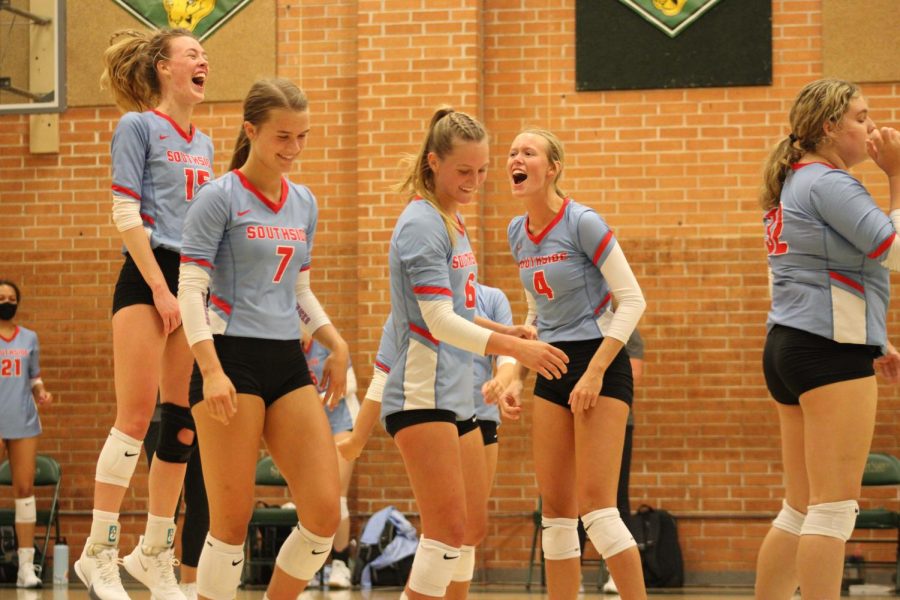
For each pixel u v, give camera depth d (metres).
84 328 10.62
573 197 10.15
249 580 9.59
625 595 5.04
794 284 4.70
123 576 10.15
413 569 4.43
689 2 10.09
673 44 10.10
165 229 5.53
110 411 10.55
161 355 5.48
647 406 9.95
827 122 4.76
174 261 5.55
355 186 10.34
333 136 10.38
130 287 5.47
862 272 4.64
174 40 5.66
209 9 10.54
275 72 10.45
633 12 10.16
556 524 5.33
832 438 4.57
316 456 4.44
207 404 4.26
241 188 4.49
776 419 9.80
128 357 5.40
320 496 4.39
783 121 9.97
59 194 10.70
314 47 10.44
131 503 10.35
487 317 6.42
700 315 9.95
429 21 10.09
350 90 10.38
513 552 9.91
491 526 9.96
